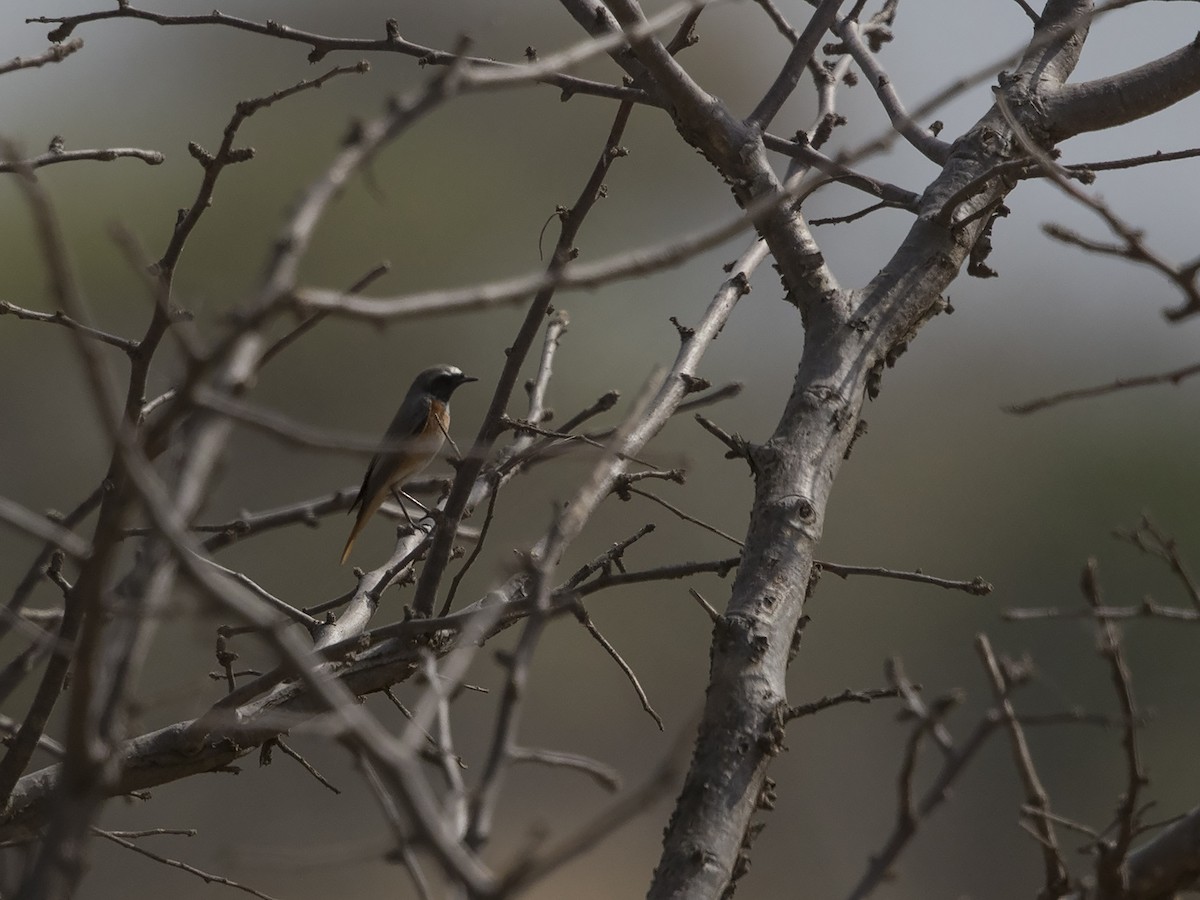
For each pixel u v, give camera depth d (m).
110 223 4.03
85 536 14.17
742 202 8.43
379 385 31.38
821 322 8.09
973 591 7.54
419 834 3.62
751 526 7.29
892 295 8.19
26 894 3.83
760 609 6.84
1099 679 32.00
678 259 4.11
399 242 33.44
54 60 8.66
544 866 3.74
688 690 31.27
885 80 10.77
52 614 8.19
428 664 4.39
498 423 8.55
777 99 8.74
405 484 12.49
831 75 10.85
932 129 10.33
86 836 3.98
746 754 6.41
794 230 8.38
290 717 8.10
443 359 32.44
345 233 33.06
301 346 30.59
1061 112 9.02
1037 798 5.98
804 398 7.71
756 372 36.88
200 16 9.85
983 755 30.81
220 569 8.53
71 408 26.70
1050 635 34.50
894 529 39.47
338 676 8.57
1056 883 5.97
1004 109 5.51
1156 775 30.72
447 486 10.52
